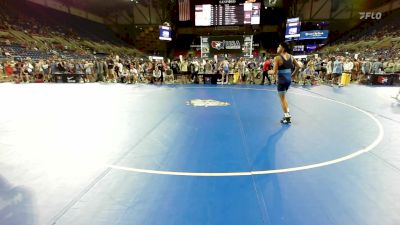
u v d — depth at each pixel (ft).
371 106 27.76
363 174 11.60
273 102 30.48
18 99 33.42
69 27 120.57
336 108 26.58
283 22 128.26
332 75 53.72
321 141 16.21
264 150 14.74
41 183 10.82
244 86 48.83
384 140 16.29
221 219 8.51
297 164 12.78
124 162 13.05
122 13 147.95
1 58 67.62
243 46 77.97
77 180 11.09
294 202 9.46
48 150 14.70
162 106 28.14
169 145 15.65
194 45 130.00
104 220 8.46
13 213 8.73
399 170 11.99
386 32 104.99
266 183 10.87
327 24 129.49
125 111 25.46
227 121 21.48
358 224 8.23
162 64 56.75
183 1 88.28
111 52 125.70
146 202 9.50
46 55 86.58
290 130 18.74
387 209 9.01
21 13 100.99
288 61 19.83
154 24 145.69
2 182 10.87
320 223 8.28
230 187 10.56
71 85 51.57
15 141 16.33
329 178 11.26
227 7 85.51
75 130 18.83
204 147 15.30
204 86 49.06
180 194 10.05
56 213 8.79
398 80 50.80
